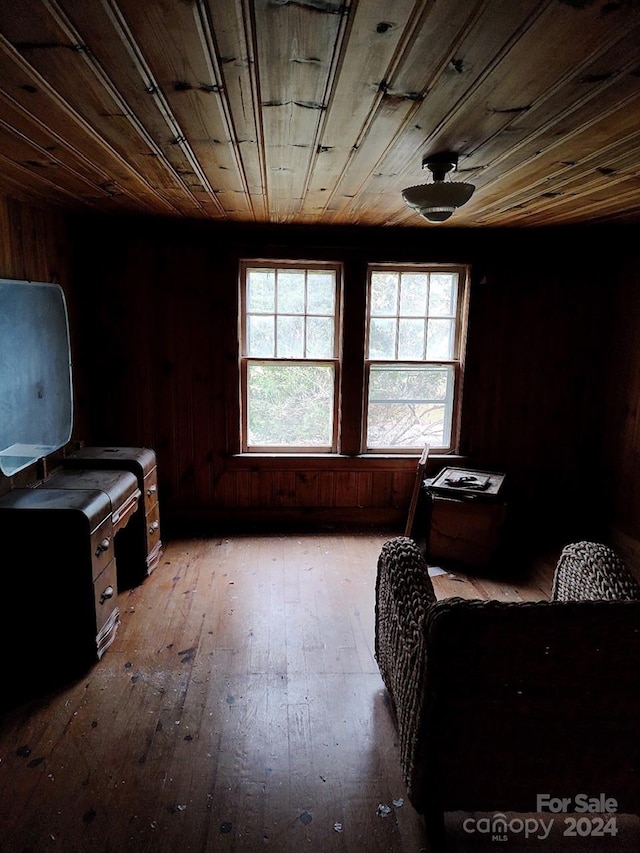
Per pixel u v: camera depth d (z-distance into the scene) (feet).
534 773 4.72
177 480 12.69
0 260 8.22
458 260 12.14
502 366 12.60
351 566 11.08
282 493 12.91
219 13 3.31
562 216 10.19
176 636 8.52
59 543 7.37
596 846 5.22
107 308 11.81
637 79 4.22
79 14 3.33
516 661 4.30
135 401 12.25
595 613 4.13
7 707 6.91
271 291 12.26
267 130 5.53
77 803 5.55
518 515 13.01
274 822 5.39
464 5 3.18
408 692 5.19
